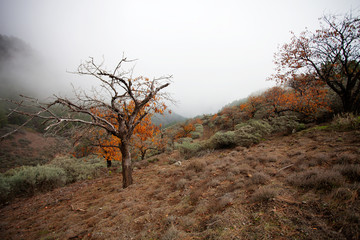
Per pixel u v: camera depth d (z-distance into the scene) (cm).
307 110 1173
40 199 750
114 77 591
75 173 1093
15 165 2681
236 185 420
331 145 557
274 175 437
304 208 255
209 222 286
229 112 3419
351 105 927
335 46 955
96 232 353
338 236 187
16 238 411
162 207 412
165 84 721
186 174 648
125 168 697
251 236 223
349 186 271
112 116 710
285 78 1159
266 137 1088
